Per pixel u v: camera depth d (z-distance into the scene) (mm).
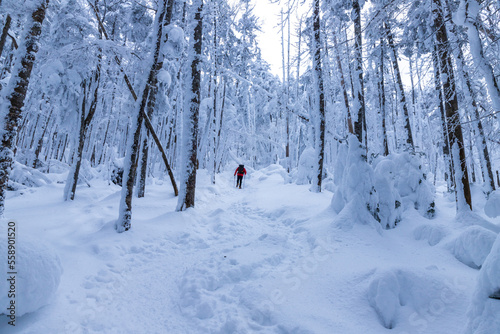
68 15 7375
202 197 9648
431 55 4379
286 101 12156
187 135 7039
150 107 8492
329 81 11688
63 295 2852
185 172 6945
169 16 7652
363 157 5207
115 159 13914
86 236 4734
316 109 9156
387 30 4113
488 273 1734
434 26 4953
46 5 4461
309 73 12367
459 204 4980
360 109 6621
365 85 12305
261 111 26156
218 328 2518
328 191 9219
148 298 3145
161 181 13391
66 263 3484
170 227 5648
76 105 9461
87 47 5781
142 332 2514
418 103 15680
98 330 2477
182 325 2641
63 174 14273
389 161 5406
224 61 17000
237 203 9414
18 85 4191
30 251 2520
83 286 3150
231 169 23984
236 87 22875
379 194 5230
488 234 3273
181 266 4043
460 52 4289
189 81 7078
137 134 5297
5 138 4141
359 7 6184
